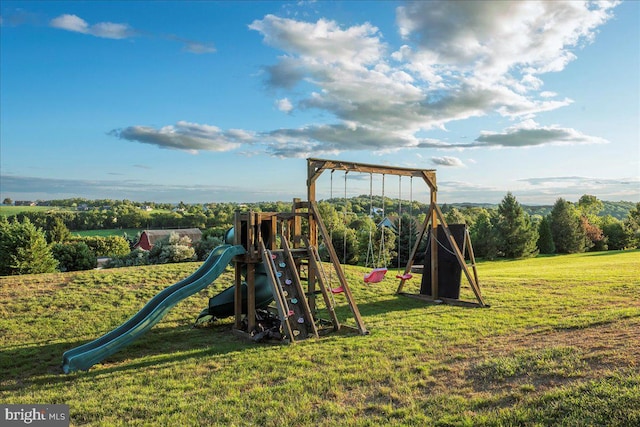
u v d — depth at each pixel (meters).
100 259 47.78
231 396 6.25
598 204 97.44
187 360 8.42
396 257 34.34
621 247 55.78
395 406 5.60
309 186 11.61
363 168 12.62
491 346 8.14
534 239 45.50
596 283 16.02
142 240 54.56
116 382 7.29
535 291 15.12
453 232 14.75
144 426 5.34
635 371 5.63
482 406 5.29
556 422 4.67
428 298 14.74
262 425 5.23
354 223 40.09
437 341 8.86
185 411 5.76
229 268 18.25
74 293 14.48
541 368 6.25
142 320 9.23
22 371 8.27
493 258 43.66
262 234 11.85
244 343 9.80
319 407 5.70
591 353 6.61
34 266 31.28
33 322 11.70
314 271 11.68
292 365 7.66
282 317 9.80
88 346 8.98
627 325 8.49
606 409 4.71
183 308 13.45
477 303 13.21
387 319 11.69
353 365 7.42
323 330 10.56
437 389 6.05
